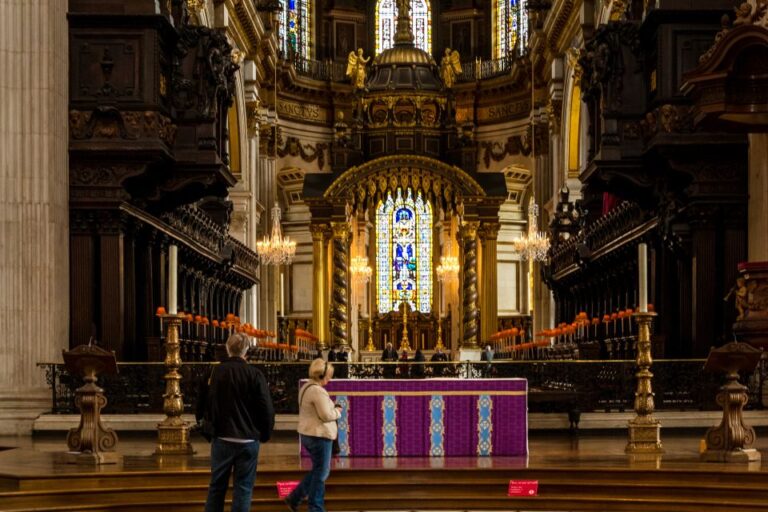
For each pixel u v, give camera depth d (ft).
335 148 160.25
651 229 80.38
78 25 69.36
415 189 148.66
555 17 133.18
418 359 134.21
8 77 66.08
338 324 146.20
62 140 68.23
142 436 61.31
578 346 74.43
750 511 39.99
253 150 147.23
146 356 76.28
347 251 147.43
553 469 43.62
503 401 50.26
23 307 65.36
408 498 42.57
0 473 41.81
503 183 147.02
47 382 64.85
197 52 76.48
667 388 62.49
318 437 39.11
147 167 69.97
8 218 65.67
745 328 58.90
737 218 69.62
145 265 79.66
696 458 46.88
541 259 135.85
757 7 61.00
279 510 42.55
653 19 69.41
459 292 148.15
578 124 134.92
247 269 133.80
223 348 66.18
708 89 59.57
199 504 41.73
